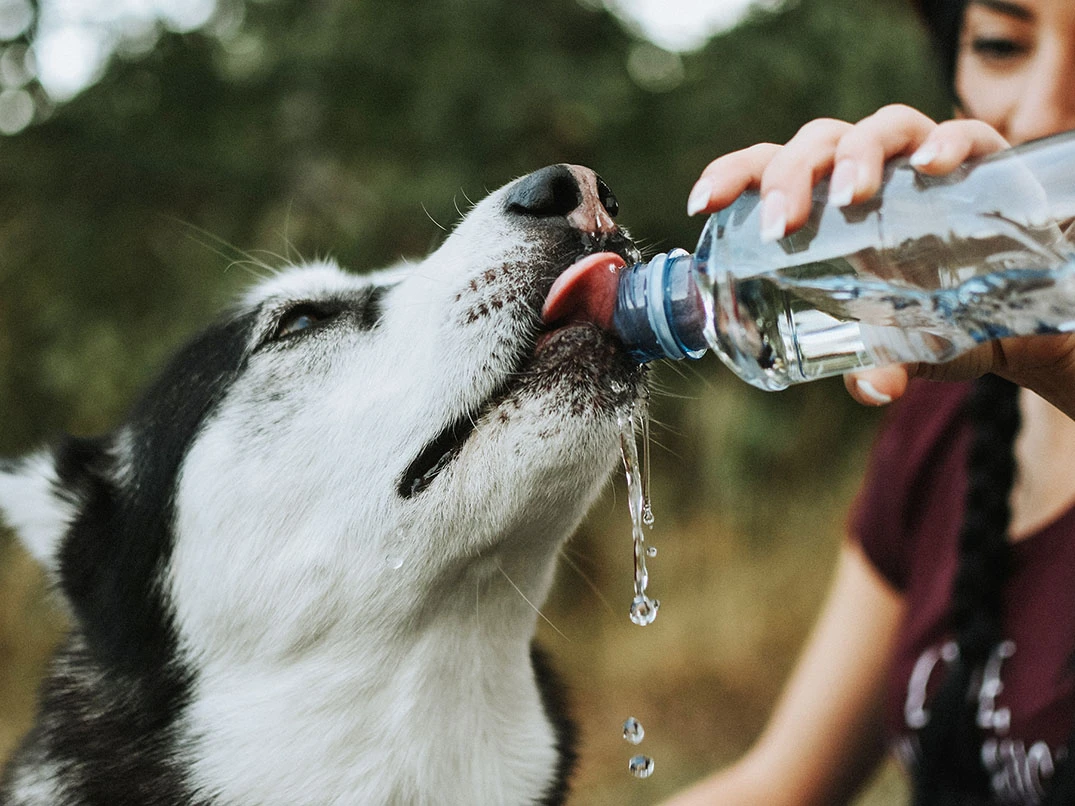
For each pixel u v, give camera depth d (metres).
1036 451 0.61
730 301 0.43
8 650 1.52
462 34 1.60
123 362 1.54
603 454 0.51
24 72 1.58
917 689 0.63
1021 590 0.59
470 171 1.58
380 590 0.54
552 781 0.62
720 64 1.67
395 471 0.53
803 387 1.77
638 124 1.72
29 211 1.62
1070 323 0.40
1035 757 0.56
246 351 0.60
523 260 0.52
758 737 1.46
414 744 0.56
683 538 1.77
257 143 1.69
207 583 0.57
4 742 1.36
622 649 1.65
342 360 0.57
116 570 0.61
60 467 0.66
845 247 0.42
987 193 0.40
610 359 0.50
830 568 1.66
